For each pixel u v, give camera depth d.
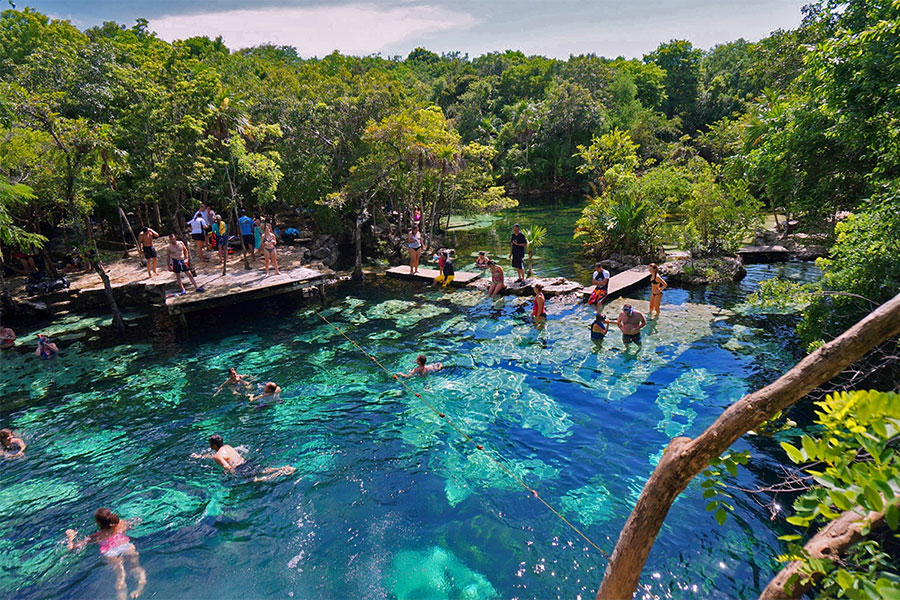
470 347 13.66
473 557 6.65
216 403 11.09
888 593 1.82
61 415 10.84
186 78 24.09
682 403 10.16
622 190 23.03
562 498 7.70
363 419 10.18
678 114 67.75
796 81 13.70
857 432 2.09
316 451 9.12
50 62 20.38
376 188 23.84
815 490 2.26
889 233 8.25
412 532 7.12
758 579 6.11
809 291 9.79
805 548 2.63
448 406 10.55
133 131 20.38
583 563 6.48
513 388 11.19
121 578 6.49
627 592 3.17
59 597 6.26
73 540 7.18
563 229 33.28
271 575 6.47
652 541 3.07
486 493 7.88
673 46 70.19
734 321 14.38
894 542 5.78
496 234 32.84
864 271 8.68
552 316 15.80
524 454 8.82
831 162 12.22
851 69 9.91
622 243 22.56
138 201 23.12
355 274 21.48
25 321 17.00
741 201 20.78
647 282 19.14
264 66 40.84
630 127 53.41
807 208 12.91
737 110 61.62
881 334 2.38
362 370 12.52
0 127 15.09
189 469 8.72
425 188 28.31
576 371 11.85
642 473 8.16
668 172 22.39
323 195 25.44
